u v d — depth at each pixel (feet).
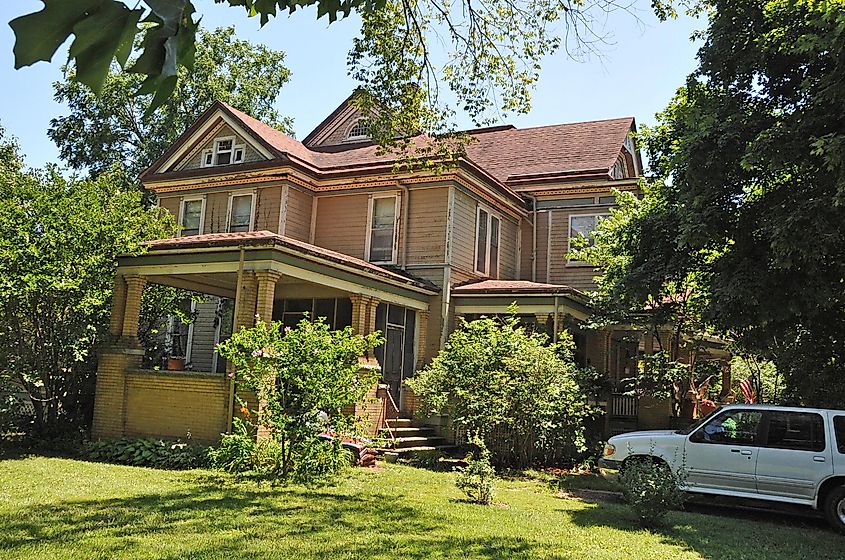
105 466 41.14
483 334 53.42
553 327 62.13
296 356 38.60
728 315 38.86
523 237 77.00
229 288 59.47
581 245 63.52
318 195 70.64
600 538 28.53
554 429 52.08
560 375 51.93
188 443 45.39
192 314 59.67
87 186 50.93
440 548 24.90
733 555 26.89
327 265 50.26
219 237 48.47
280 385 38.96
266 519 28.09
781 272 36.83
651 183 53.88
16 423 48.62
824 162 32.42
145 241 50.31
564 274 73.97
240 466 39.06
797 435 35.88
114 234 49.16
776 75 40.60
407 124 40.96
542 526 30.25
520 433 50.29
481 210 69.51
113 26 4.89
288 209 67.41
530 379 50.39
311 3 8.19
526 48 37.76
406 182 65.26
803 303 36.81
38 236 47.01
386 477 41.81
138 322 51.44
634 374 76.38
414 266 64.75
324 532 26.43
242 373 39.27
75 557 21.53
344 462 40.63
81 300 47.60
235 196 70.18
